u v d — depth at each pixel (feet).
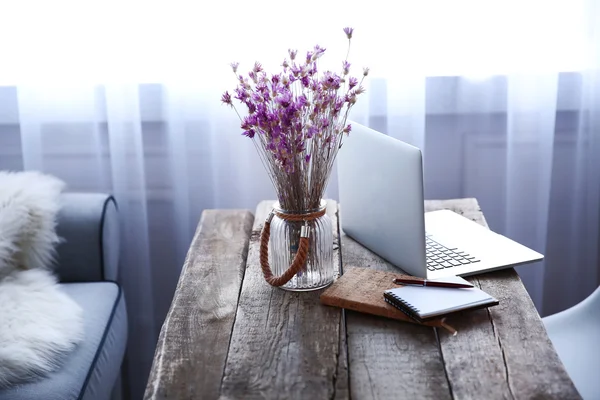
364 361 4.51
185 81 8.21
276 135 4.91
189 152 8.49
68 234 7.42
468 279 5.44
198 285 5.56
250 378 4.41
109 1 7.94
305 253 5.14
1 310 6.33
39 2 7.94
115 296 7.37
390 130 8.32
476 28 8.06
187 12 7.98
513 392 4.18
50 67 8.14
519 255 5.68
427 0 7.93
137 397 9.14
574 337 6.41
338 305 5.10
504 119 8.42
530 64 8.14
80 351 6.33
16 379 5.82
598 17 8.02
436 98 8.37
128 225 8.61
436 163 8.63
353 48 8.02
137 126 8.25
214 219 6.86
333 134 5.17
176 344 4.78
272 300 5.26
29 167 8.34
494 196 8.71
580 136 8.39
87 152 8.45
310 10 7.92
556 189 8.71
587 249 8.75
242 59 8.09
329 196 8.50
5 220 6.95
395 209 5.46
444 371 4.40
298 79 5.16
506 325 4.82
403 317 4.90
